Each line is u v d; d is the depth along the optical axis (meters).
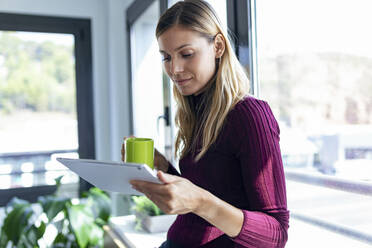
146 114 2.36
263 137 0.70
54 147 2.67
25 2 2.55
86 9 2.71
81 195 2.47
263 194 0.69
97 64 2.74
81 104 2.74
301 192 1.11
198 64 0.79
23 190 2.55
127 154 0.76
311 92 1.05
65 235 2.15
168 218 1.56
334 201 0.98
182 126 0.96
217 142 0.76
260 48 1.28
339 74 0.94
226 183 0.77
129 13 2.50
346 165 0.93
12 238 1.96
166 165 1.04
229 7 1.38
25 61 2.59
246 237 0.65
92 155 2.76
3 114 2.55
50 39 2.64
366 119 0.87
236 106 0.75
